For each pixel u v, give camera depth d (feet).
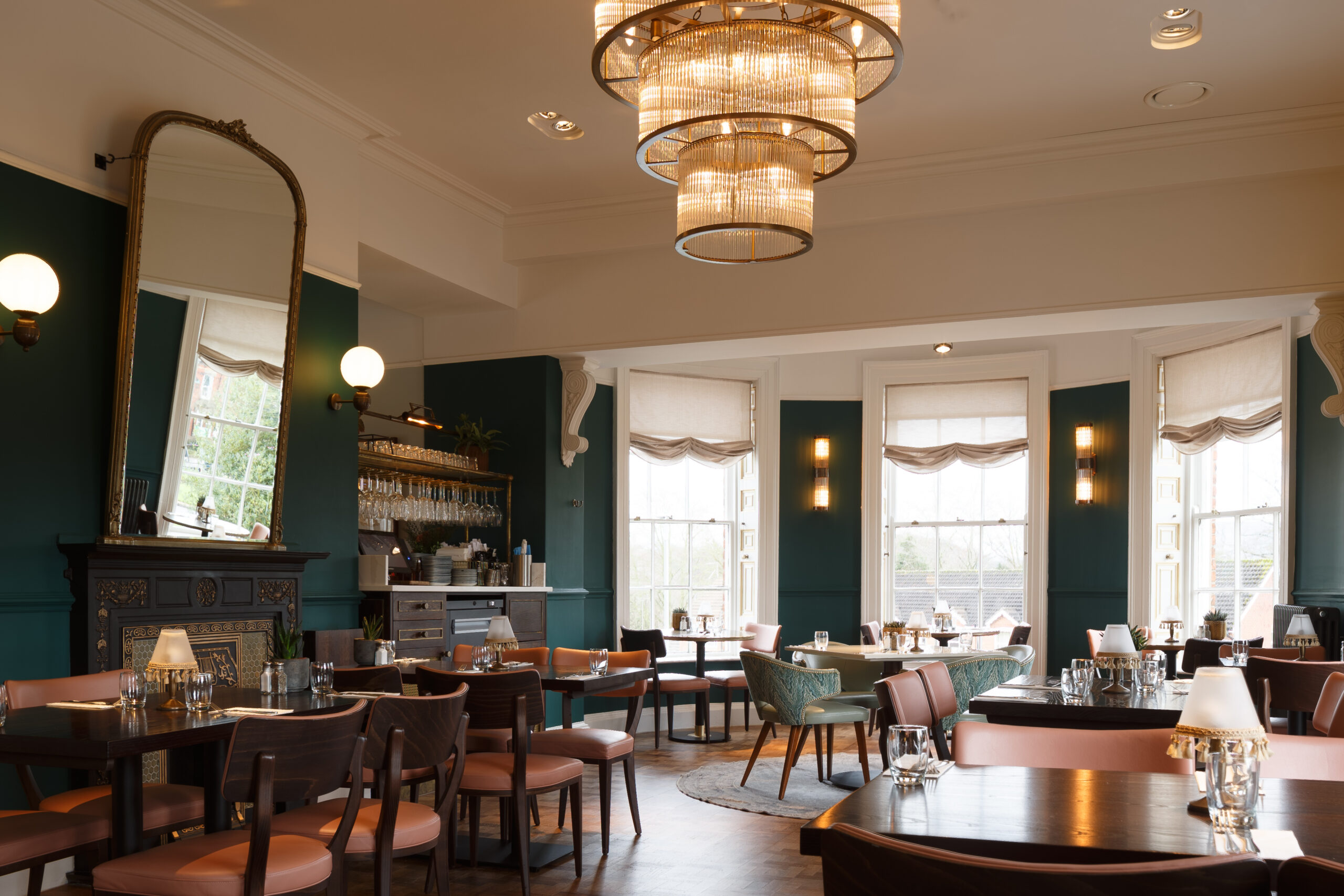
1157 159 21.30
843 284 23.85
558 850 15.72
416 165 22.70
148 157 15.43
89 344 15.07
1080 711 12.71
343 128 20.34
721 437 31.86
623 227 25.43
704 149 10.07
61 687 12.26
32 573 14.03
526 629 24.91
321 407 19.43
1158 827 6.40
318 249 19.67
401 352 27.91
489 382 26.86
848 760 23.38
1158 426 28.37
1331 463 23.00
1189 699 6.83
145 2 16.02
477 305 26.30
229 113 17.75
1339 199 20.44
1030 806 6.96
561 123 21.02
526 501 26.27
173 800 11.57
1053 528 30.50
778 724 29.35
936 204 22.84
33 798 11.23
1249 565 26.27
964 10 16.48
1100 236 21.99
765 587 31.73
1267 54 17.93
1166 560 28.14
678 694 30.42
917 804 7.00
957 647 27.14
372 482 21.40
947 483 32.12
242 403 16.99
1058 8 16.42
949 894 4.53
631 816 18.08
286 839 9.65
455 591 22.20
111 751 9.21
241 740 8.52
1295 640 20.74
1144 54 17.94
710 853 15.72
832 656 25.02
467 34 17.40
